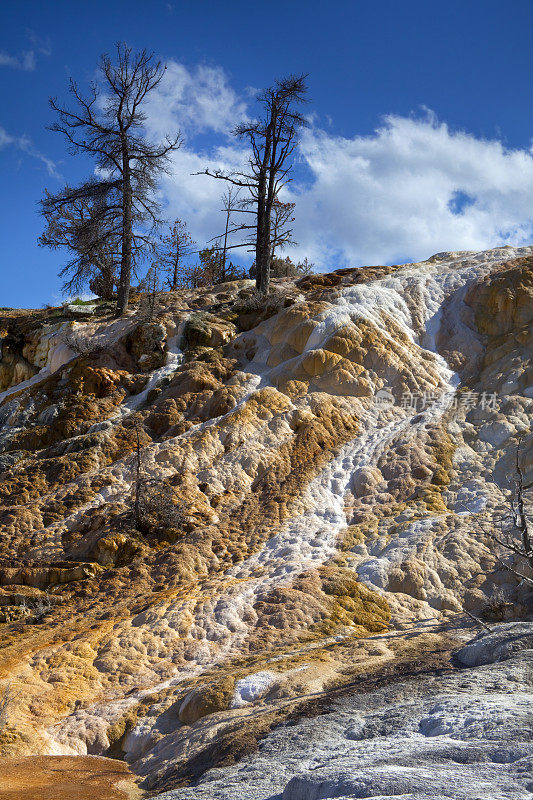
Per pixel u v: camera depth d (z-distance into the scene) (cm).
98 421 2317
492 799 425
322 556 1638
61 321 2998
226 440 2108
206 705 1049
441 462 1944
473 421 2081
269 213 3061
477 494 1783
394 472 1941
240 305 2852
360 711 843
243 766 739
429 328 2545
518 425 1989
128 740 1066
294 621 1384
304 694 992
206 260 4053
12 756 1025
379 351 2384
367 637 1288
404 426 2133
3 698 1060
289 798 577
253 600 1464
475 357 2367
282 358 2462
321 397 2250
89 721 1113
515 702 701
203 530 1784
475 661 1005
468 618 1331
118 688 1234
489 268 2712
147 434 2198
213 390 2353
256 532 1781
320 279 3036
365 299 2612
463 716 679
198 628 1386
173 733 1023
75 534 1817
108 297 3466
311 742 758
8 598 1614
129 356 2634
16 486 2038
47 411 2419
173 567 1650
